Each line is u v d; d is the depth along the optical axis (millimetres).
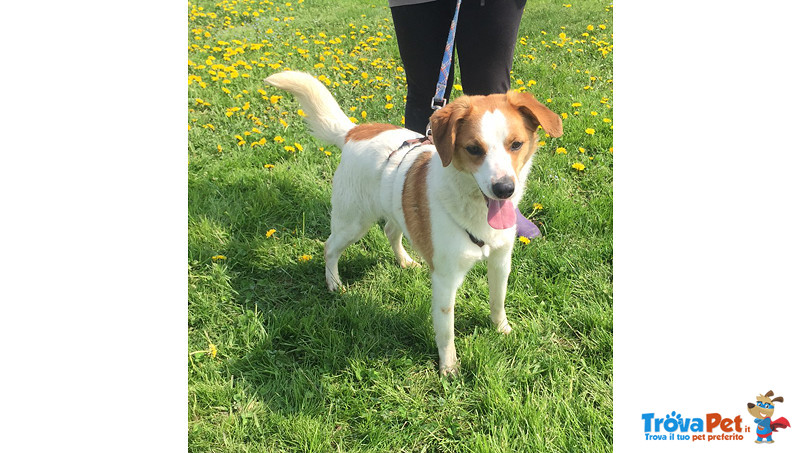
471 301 1492
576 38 3617
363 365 1307
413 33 1516
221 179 1975
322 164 2092
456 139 1122
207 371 1287
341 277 1646
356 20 4305
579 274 1561
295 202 1890
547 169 1997
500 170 1053
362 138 1471
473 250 1208
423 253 1265
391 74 2932
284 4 4922
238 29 3869
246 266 1635
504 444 1093
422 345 1379
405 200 1283
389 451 1129
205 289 1502
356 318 1421
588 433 1127
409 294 1522
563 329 1416
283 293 1557
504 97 1161
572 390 1233
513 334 1367
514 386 1247
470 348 1324
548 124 1123
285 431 1158
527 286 1534
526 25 4012
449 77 1626
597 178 1958
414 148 1339
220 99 2480
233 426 1170
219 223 1769
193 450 1128
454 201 1171
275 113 2422
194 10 4102
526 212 1825
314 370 1312
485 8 1475
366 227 1545
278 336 1390
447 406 1204
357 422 1188
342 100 2584
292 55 3201
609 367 1277
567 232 1735
